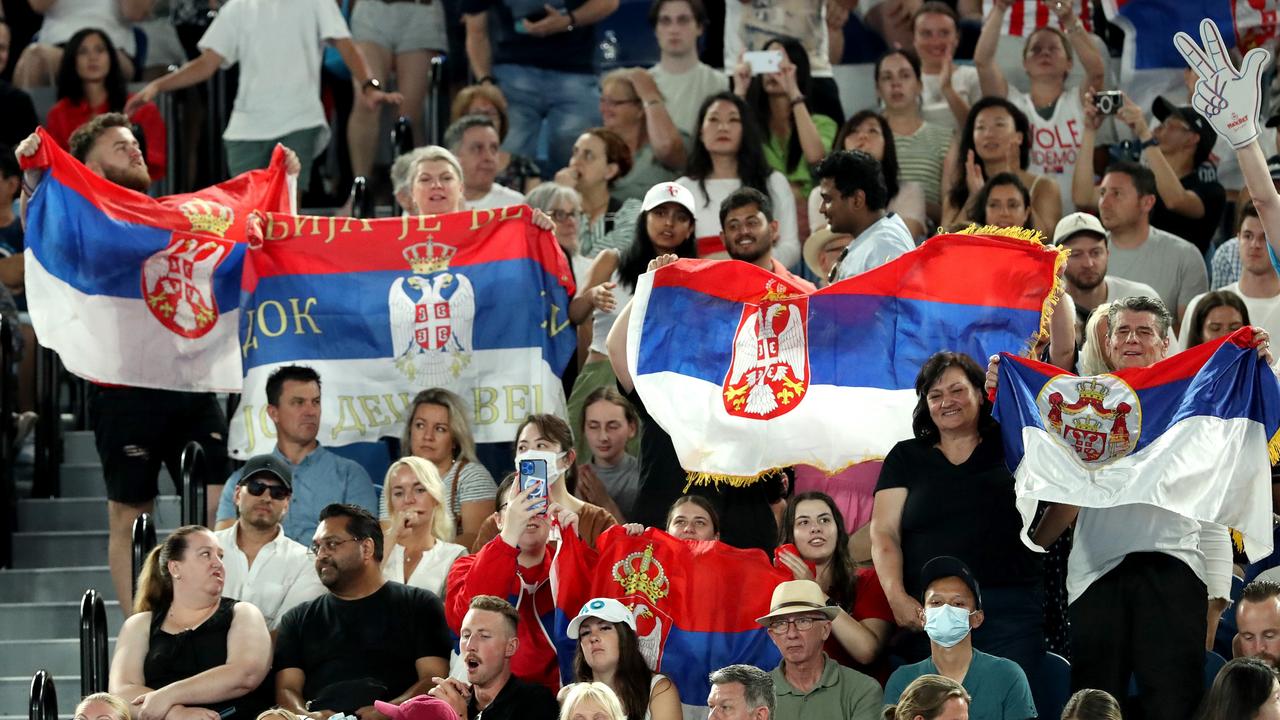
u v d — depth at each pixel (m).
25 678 38.00
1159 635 30.38
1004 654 30.94
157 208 40.19
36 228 39.28
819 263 45.09
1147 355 33.00
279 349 39.47
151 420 39.62
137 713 31.89
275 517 35.06
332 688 32.16
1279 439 30.72
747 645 32.16
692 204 39.31
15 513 42.19
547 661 32.66
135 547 35.41
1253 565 35.06
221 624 32.84
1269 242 33.38
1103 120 48.62
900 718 27.98
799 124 48.09
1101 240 40.50
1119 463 30.89
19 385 45.09
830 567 32.50
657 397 34.28
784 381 34.09
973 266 33.78
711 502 34.47
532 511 31.70
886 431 33.66
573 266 44.38
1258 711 28.64
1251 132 33.12
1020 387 31.38
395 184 43.72
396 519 35.25
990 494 31.28
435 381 39.41
